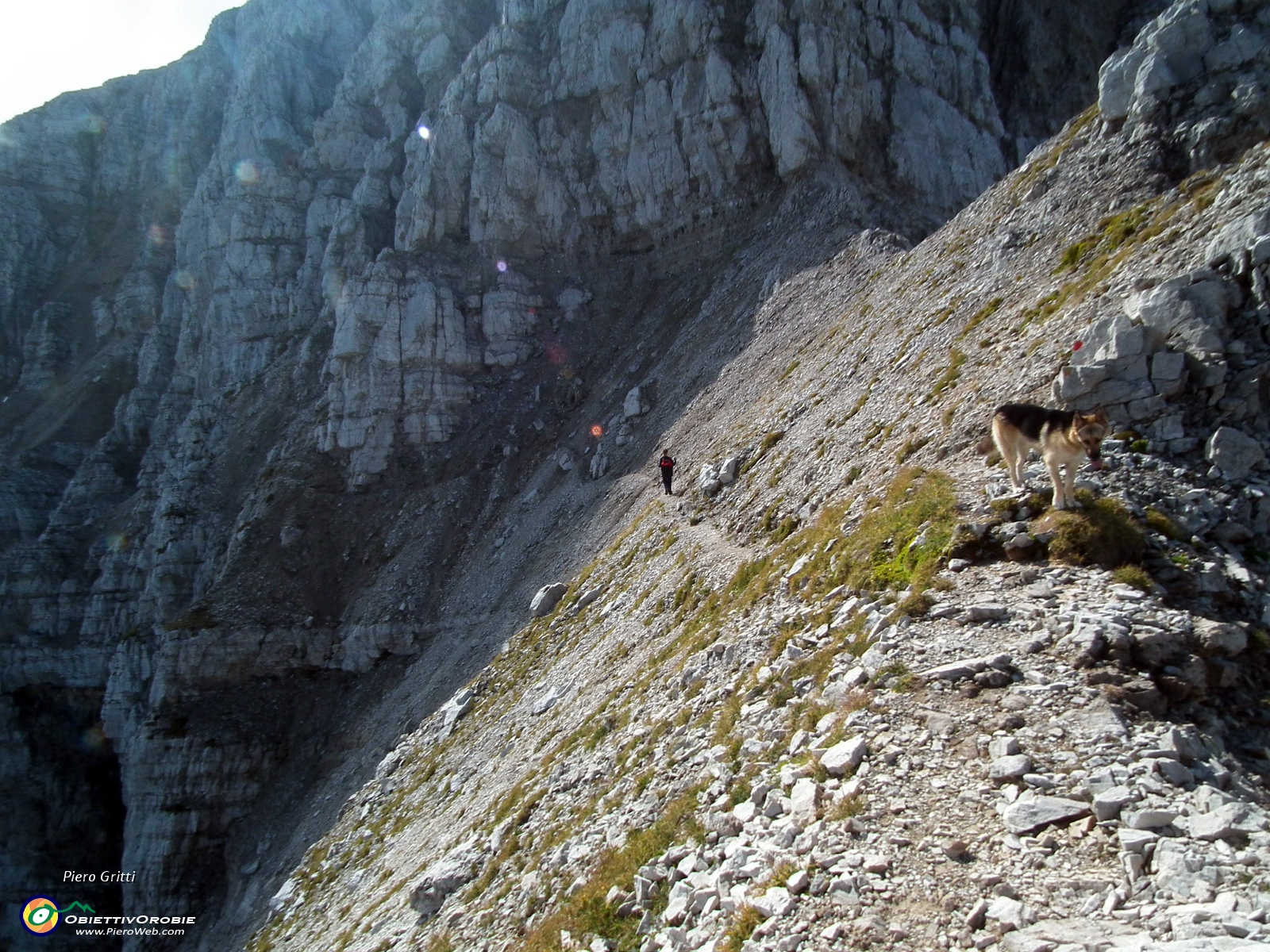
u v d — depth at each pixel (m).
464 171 76.94
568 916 12.07
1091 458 12.23
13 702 72.88
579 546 43.06
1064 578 11.79
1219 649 10.06
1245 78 22.47
